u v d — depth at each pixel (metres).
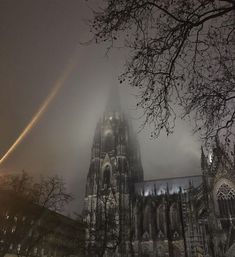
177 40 16.50
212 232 94.25
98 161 147.50
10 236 59.81
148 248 118.88
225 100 17.92
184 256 109.38
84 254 76.94
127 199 132.38
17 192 59.56
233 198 99.12
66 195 61.22
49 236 86.19
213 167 104.56
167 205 126.56
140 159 168.88
